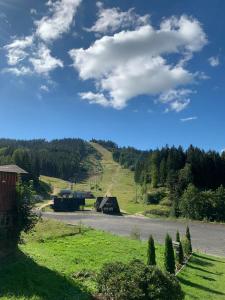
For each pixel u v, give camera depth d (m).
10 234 34.84
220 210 152.62
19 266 32.25
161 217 155.38
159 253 58.22
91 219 125.25
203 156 196.25
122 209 175.38
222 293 43.78
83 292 30.81
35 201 37.12
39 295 27.30
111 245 58.06
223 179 195.75
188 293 41.47
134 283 29.44
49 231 63.12
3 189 33.94
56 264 38.41
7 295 25.73
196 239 94.56
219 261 64.31
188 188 161.25
